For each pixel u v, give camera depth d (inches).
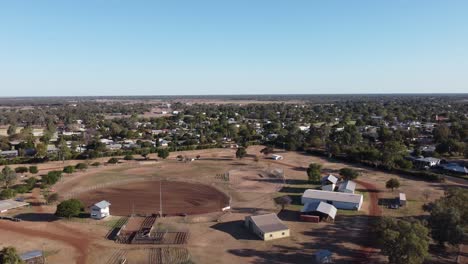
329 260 2240.4
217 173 4699.8
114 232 2753.4
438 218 2340.1
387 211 3179.1
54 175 3966.5
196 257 2332.7
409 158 5128.0
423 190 3811.5
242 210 3255.4
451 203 2484.0
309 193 3481.8
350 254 2353.6
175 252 2409.0
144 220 3006.9
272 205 3385.8
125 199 3595.0
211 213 3184.1
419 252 2001.7
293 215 3115.2
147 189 3956.7
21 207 3299.7
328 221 2955.2
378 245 2486.5
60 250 2436.0
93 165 5059.1
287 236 2652.6
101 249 2458.2
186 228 2824.8
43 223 2923.2
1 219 2999.5
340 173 4234.7
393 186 3730.3
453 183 4099.4
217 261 2276.1
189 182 4259.4
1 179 3791.8
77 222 2947.8
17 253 2255.2
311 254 2367.1
